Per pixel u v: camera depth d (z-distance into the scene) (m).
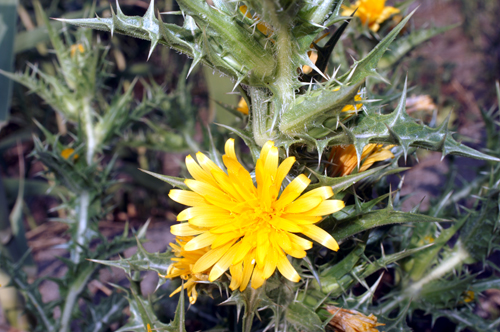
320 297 0.13
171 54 0.38
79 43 0.22
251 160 0.20
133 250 0.28
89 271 0.19
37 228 0.32
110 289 0.25
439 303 0.17
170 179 0.12
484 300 0.23
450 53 0.51
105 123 0.23
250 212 0.11
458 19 0.56
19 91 0.31
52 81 0.22
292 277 0.11
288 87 0.11
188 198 0.12
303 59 0.11
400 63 0.23
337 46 0.21
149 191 0.34
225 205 0.11
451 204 0.22
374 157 0.13
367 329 0.12
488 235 0.16
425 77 0.42
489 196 0.16
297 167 0.13
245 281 0.11
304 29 0.11
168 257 0.14
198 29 0.11
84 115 0.23
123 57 0.36
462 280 0.16
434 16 0.59
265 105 0.12
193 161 0.12
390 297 0.18
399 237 0.17
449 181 0.23
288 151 0.12
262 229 0.11
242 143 0.34
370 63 0.11
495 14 0.45
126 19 0.11
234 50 0.11
